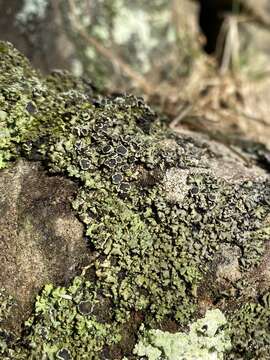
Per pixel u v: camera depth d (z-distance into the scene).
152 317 0.08
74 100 0.09
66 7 0.16
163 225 0.08
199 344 0.08
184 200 0.08
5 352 0.08
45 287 0.08
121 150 0.09
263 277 0.08
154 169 0.09
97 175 0.08
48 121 0.09
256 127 0.15
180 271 0.08
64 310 0.08
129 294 0.08
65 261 0.08
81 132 0.09
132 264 0.08
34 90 0.09
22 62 0.10
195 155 0.09
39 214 0.08
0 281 0.08
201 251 0.08
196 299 0.08
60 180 0.09
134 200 0.08
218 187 0.09
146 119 0.09
